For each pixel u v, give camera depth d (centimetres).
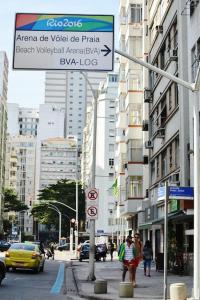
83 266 3341
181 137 2634
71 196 9188
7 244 6562
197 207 1309
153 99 3656
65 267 3191
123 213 4622
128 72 4391
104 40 1405
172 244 2564
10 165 14475
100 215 9100
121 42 5059
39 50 1407
